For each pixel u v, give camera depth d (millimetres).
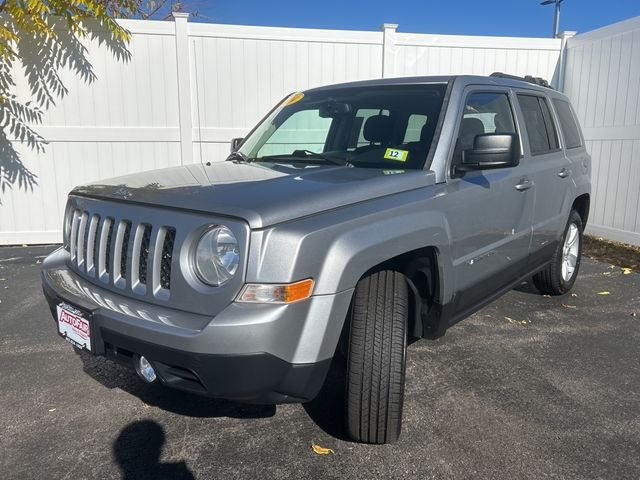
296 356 2361
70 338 2805
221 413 3248
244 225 2287
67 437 2988
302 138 3990
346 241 2475
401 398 2727
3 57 7137
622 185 7754
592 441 2932
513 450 2844
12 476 2648
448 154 3238
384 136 3494
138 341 2416
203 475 2658
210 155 8039
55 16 7270
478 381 3621
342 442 2928
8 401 3377
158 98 7758
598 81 8086
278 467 2717
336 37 8039
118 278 2729
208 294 2350
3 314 4945
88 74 7516
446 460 2756
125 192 2758
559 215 4785
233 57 7855
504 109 4020
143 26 7555
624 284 5918
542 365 3871
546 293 5406
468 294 3449
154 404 3350
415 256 3025
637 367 3848
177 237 2439
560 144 4902
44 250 7457
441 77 3680
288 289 2287
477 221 3412
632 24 7434
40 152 7574
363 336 2668
